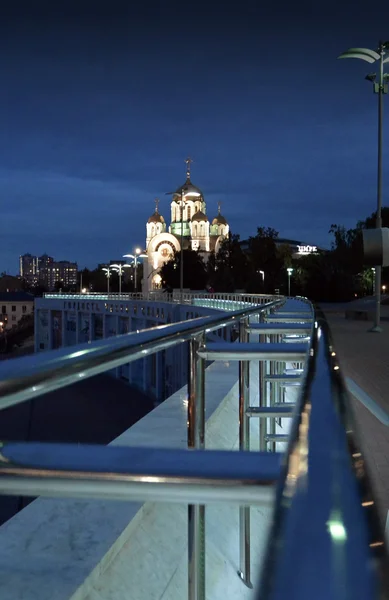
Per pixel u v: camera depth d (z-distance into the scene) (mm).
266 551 337
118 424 39656
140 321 55312
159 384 41969
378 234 18766
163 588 2129
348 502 375
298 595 276
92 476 910
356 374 9742
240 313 3518
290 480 440
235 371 6480
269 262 95250
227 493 861
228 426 4691
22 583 1602
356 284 79438
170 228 132250
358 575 289
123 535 1971
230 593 2768
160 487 866
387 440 5484
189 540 2000
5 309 148750
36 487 926
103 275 160875
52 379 897
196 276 91812
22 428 38375
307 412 620
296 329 4480
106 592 1752
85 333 71500
